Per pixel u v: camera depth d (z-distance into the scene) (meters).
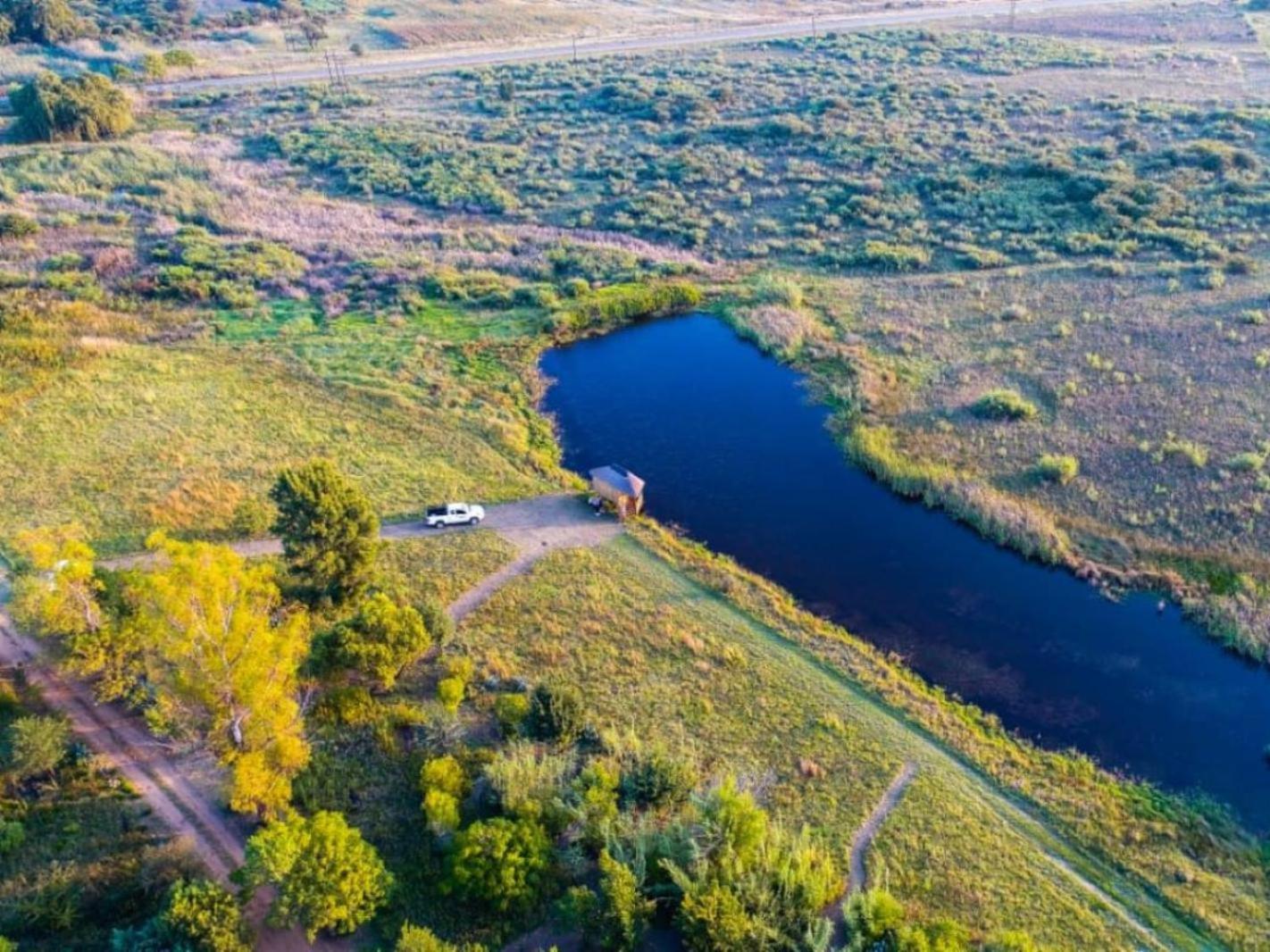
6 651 42.34
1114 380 63.53
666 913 31.95
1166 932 32.44
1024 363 66.50
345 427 60.25
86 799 35.47
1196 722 40.84
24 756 34.84
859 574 49.78
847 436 60.81
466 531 51.91
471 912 32.19
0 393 60.31
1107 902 33.44
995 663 44.06
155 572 38.00
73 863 32.81
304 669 39.81
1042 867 34.62
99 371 64.06
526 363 70.00
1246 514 50.91
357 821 35.28
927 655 44.66
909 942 29.16
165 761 37.53
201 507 52.38
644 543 51.50
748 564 50.81
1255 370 63.56
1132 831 36.03
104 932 30.92
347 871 30.38
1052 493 53.69
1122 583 47.84
